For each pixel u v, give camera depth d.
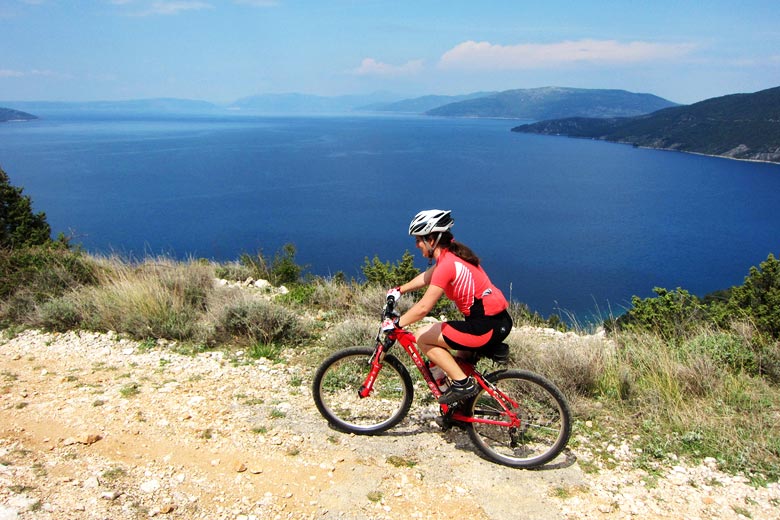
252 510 3.15
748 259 100.06
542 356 5.31
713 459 3.83
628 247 108.56
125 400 4.53
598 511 3.29
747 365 5.41
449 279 3.54
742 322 6.48
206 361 5.55
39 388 4.77
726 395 4.77
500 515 3.22
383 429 4.12
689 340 6.12
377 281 9.39
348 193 156.75
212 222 108.06
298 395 4.77
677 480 3.60
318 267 74.25
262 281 9.80
